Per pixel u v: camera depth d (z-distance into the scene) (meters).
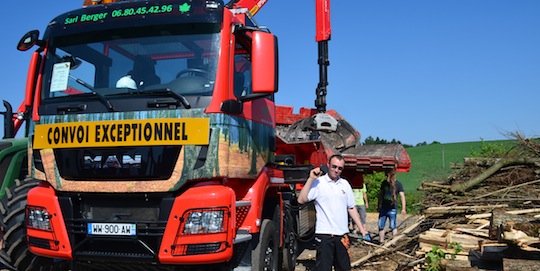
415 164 49.75
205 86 5.14
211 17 5.36
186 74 5.26
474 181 9.99
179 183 4.91
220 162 4.97
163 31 5.45
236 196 5.64
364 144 11.19
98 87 5.46
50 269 6.29
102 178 5.17
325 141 10.11
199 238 4.80
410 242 9.25
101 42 5.65
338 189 6.34
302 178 6.93
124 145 5.11
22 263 5.99
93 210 5.34
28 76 5.84
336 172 6.34
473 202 9.47
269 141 6.41
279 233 6.66
